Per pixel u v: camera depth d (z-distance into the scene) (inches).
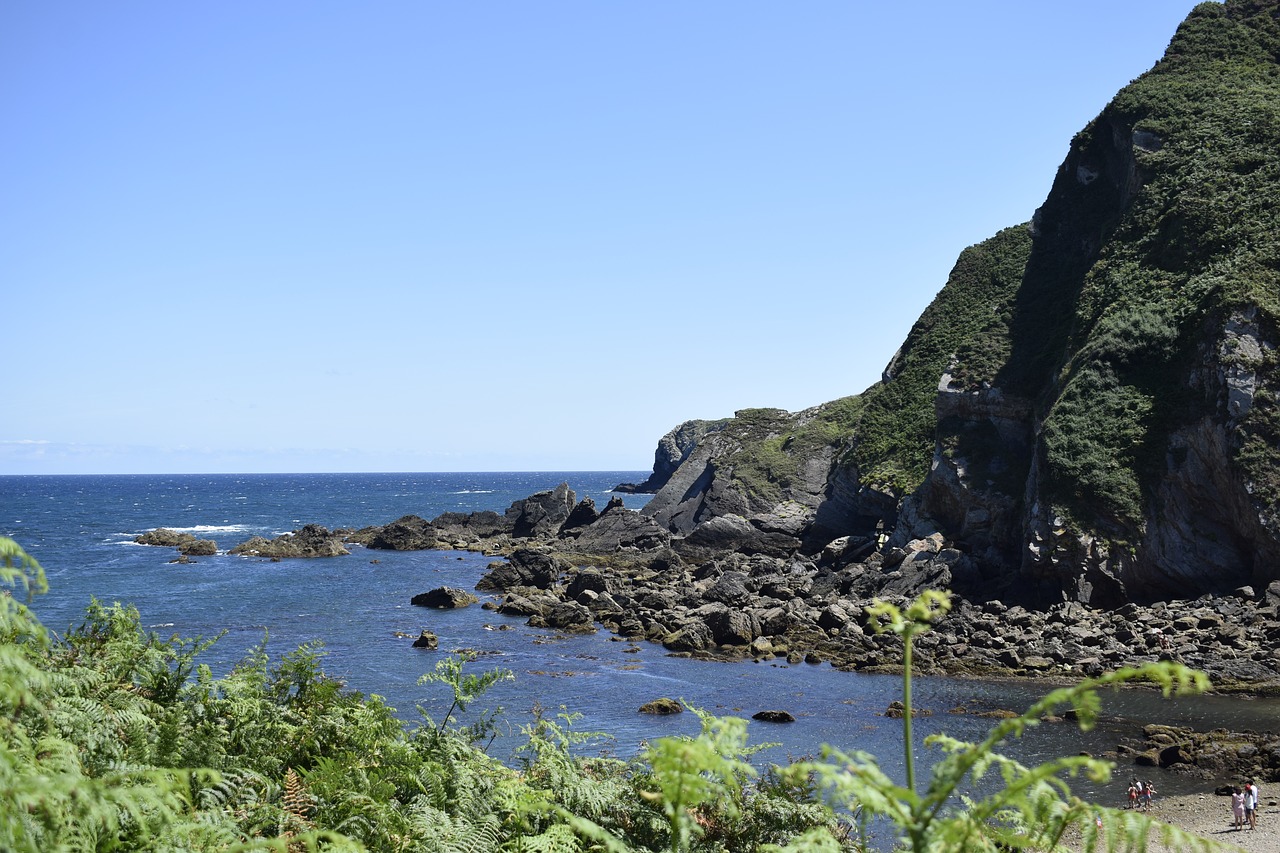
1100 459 2292.1
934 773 159.6
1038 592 2256.4
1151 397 2362.2
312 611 2369.6
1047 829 174.1
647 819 303.7
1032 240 3624.5
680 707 1396.4
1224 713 1374.3
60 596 2479.1
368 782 319.3
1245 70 3385.8
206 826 216.5
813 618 2196.1
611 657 1862.7
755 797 314.2
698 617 2196.1
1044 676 1676.9
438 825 294.8
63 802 178.2
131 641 364.2
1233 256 2493.8
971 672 1718.8
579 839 285.1
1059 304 3147.1
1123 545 2159.2
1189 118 3117.6
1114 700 1471.5
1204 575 2087.8
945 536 2687.0
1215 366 2241.6
